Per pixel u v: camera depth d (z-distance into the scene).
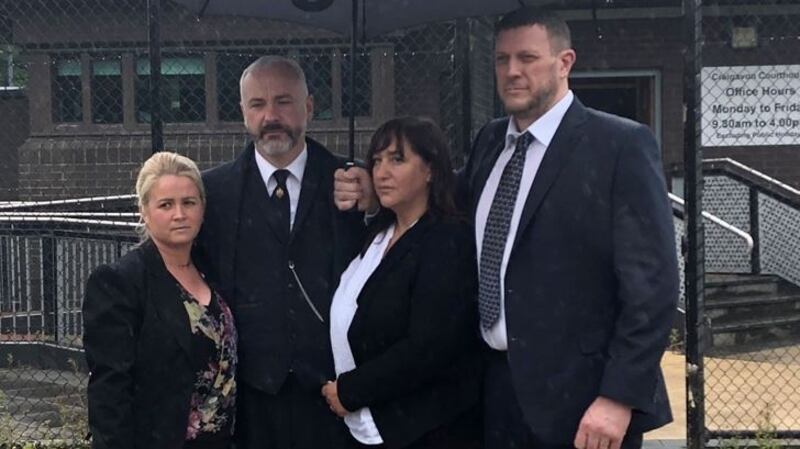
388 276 3.28
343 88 10.77
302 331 3.43
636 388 2.89
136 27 10.92
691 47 4.59
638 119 11.64
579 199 3.02
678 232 8.34
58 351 7.22
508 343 3.09
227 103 11.00
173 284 3.19
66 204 9.34
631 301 2.92
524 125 3.17
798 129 10.98
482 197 3.26
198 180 3.26
